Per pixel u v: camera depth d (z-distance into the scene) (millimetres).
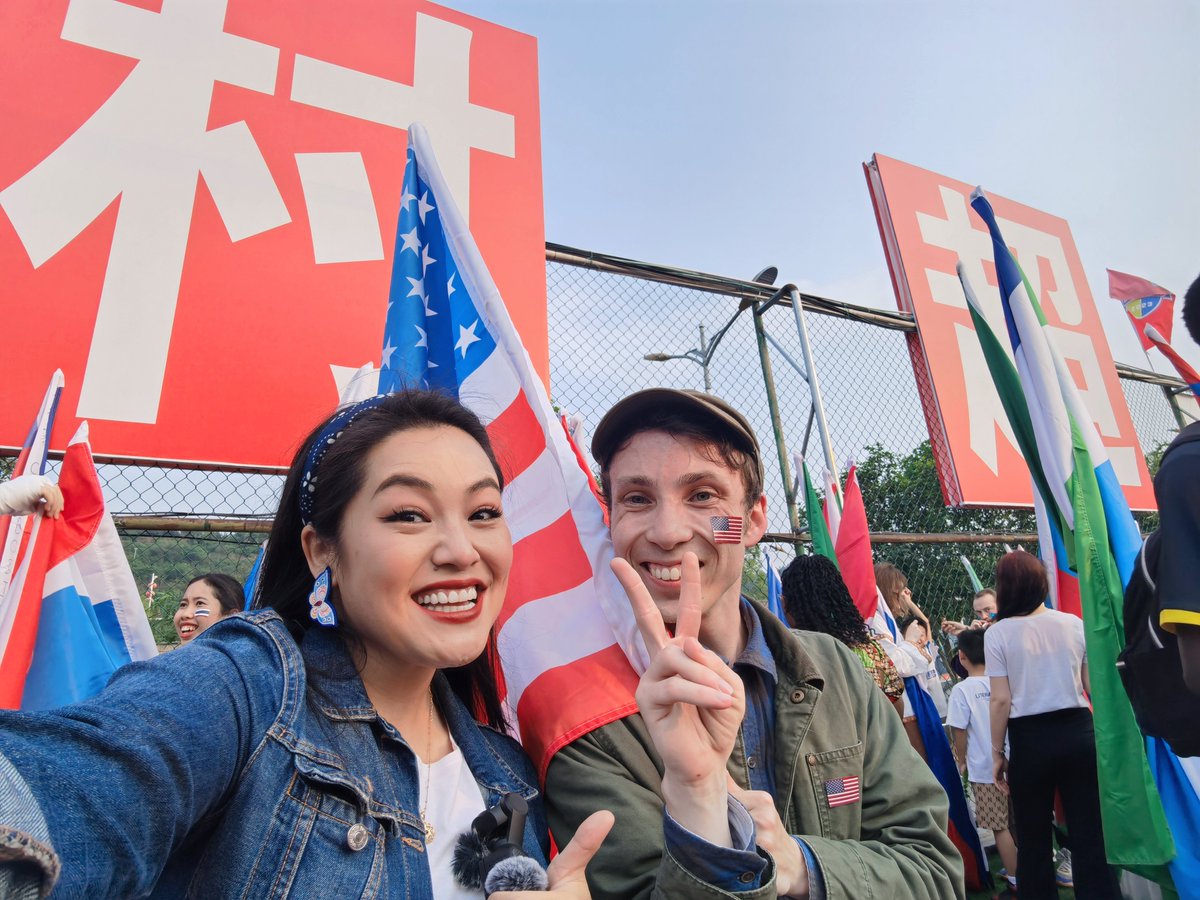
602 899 1076
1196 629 1347
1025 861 2756
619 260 3832
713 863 908
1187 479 1406
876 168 5699
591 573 1414
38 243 2633
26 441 2189
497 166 3625
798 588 2830
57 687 1758
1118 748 2061
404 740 935
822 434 4094
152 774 645
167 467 2633
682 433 1360
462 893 895
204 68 3125
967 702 3643
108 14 3010
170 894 759
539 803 1105
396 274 1731
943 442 5074
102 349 2619
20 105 2750
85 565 1892
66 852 555
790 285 4293
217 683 792
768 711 1354
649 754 1216
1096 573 2213
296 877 771
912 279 5383
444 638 928
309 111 3279
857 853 1101
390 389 1608
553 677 1298
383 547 913
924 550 6109
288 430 2820
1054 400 2381
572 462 1542
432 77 3623
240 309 2877
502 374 1603
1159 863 1979
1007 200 6426
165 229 2848
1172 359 2430
